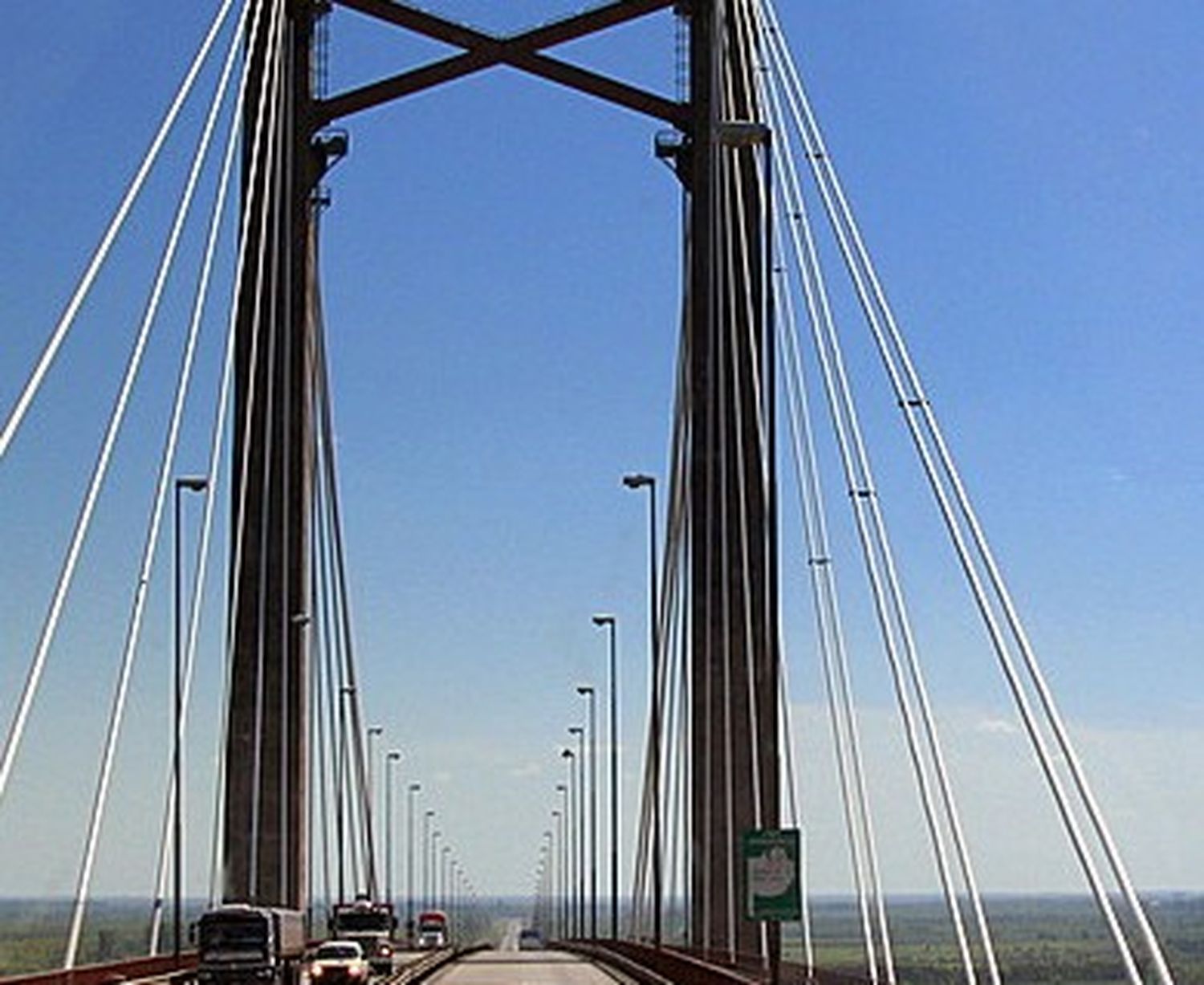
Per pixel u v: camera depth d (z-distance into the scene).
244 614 75.81
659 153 78.88
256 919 65.50
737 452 73.50
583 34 78.19
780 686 54.50
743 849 42.25
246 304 77.38
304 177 79.88
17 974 55.28
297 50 80.50
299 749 76.62
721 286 75.19
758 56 72.50
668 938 96.19
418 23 78.12
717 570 73.44
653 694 81.00
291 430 78.06
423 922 139.75
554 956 125.50
